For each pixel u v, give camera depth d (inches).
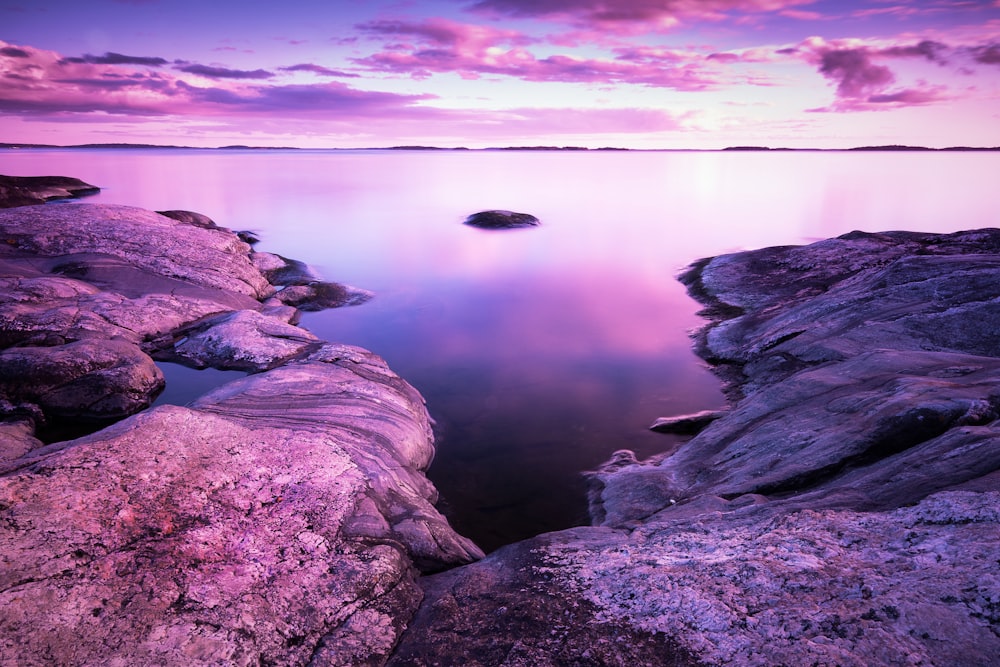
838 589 204.4
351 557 283.4
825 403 415.5
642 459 519.8
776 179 4758.9
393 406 531.2
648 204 2780.5
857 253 1003.3
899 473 282.7
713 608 211.2
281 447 356.8
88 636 207.2
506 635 227.6
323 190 3435.0
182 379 662.5
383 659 231.9
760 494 335.3
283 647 227.9
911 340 554.6
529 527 430.6
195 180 4069.9
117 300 785.6
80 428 570.9
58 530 239.9
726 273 1139.9
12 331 657.0
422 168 7057.1
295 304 1039.6
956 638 169.0
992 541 200.4
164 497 278.1
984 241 884.0
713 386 677.3
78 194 2812.5
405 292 1174.3
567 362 777.6
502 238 1830.7
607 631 215.9
